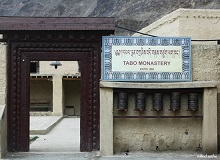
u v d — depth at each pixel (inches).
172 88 449.1
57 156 444.8
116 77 452.4
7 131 461.7
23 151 468.8
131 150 453.7
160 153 452.1
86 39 464.1
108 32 459.8
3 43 472.1
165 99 458.9
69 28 451.5
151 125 456.1
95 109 465.7
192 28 665.0
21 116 466.9
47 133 815.7
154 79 454.0
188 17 665.0
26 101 467.5
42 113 1363.2
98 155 443.8
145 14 2059.5
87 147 467.8
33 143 620.1
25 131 467.5
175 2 1995.6
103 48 453.4
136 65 453.7
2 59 458.0
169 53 456.1
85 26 453.4
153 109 452.8
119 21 2047.2
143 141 454.9
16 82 466.3
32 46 466.3
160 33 750.5
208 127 448.1
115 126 453.4
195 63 459.8
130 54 454.0
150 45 455.5
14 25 453.1
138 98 448.8
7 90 462.0
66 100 1488.7
